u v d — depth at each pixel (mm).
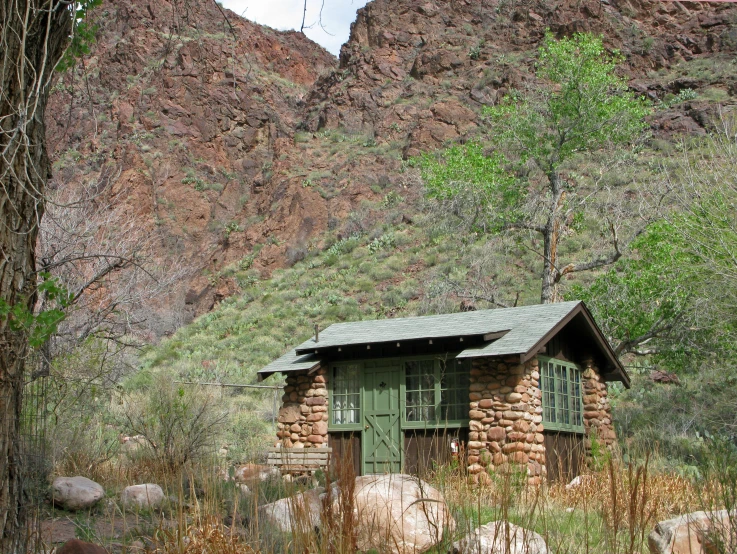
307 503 4664
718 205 16875
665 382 23766
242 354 38062
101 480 9719
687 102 50562
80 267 13805
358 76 71688
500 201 25641
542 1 68562
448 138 58000
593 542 5777
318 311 42781
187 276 50344
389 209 53469
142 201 57594
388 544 5266
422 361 14812
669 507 7309
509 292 32844
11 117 4859
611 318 20578
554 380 14773
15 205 4812
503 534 5113
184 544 5016
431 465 13516
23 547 4871
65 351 11336
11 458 4766
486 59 66562
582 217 25547
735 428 15078
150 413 12359
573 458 14789
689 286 18719
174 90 67438
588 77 25578
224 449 15898
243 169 65875
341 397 15609
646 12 64188
